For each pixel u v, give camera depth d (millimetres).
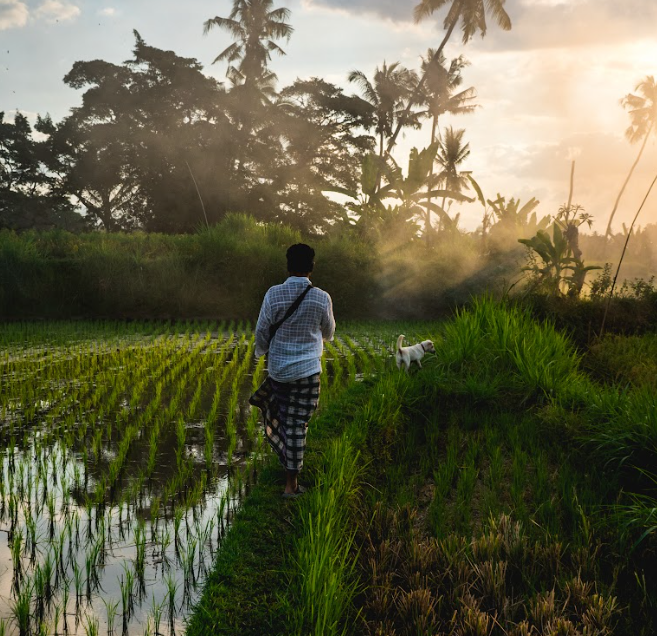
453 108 39906
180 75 37938
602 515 3750
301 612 2594
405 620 2691
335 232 22000
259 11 37594
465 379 6789
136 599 2961
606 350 7977
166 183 38219
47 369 8719
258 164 39812
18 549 3234
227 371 8758
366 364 9133
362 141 41562
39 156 42344
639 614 2822
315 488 3869
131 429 5484
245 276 16891
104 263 16234
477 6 29812
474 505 4094
